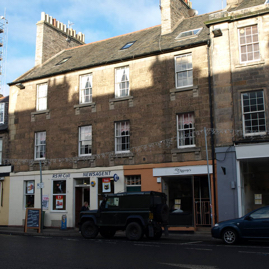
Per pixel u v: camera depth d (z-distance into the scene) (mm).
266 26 18000
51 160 23453
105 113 21906
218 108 18344
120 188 20562
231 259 9633
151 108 20391
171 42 21234
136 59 21375
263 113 17469
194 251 11258
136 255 10625
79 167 22312
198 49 19547
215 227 13414
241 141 17438
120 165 20844
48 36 28875
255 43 18250
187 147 19094
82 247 12664
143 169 20062
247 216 12945
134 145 20594
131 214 15125
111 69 22234
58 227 22375
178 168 19000
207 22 19172
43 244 13703
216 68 18719
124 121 21344
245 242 13812
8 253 11336
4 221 24703
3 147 26047
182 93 19625
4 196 25094
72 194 22281
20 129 25375
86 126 22734
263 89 17547
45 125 24234
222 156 17828
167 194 19594
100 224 15766
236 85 18172
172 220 19000
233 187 17281
